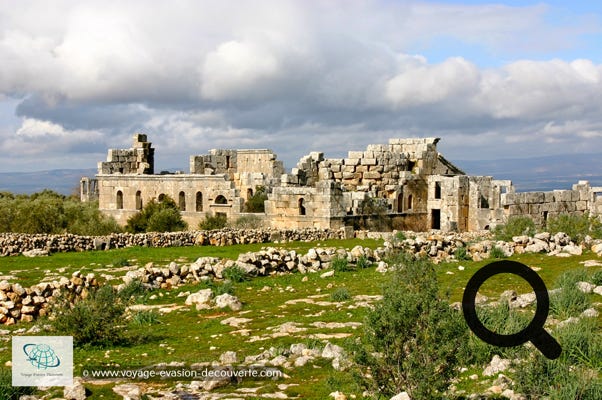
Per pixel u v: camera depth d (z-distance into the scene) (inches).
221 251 1850.4
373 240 2143.2
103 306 932.0
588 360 674.2
